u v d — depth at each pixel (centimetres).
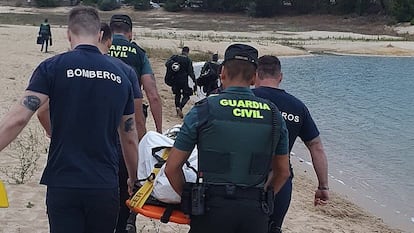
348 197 1134
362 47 5766
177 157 389
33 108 389
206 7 10394
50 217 404
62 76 398
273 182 413
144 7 10450
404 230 970
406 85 3189
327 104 2431
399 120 2077
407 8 8856
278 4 9894
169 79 1734
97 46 420
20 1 11381
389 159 1480
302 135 496
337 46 5881
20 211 729
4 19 7312
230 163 383
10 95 1681
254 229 388
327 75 3647
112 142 413
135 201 425
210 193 383
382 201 1130
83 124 399
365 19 9269
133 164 438
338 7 9688
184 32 6662
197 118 386
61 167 397
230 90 396
